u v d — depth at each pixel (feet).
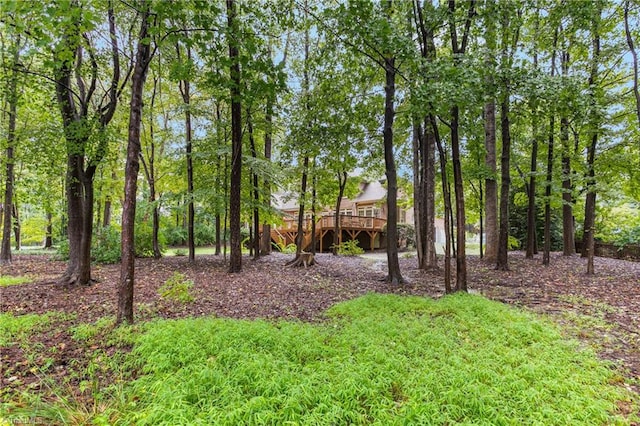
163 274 28.17
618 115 28.60
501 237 30.42
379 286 25.36
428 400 8.97
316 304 19.72
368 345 12.26
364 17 18.07
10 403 8.80
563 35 25.45
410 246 75.87
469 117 24.31
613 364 11.05
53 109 23.08
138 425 7.89
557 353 11.59
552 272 28.37
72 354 12.09
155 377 10.08
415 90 18.07
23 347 12.52
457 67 17.48
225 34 15.21
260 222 42.19
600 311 16.70
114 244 35.50
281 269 32.24
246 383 9.67
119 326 14.16
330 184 47.85
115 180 43.80
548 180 34.88
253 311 17.99
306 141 28.19
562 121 31.30
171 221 66.49
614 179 32.32
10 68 19.39
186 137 40.29
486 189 36.17
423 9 21.67
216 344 11.88
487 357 11.36
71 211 23.67
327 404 8.71
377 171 41.29
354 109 27.55
